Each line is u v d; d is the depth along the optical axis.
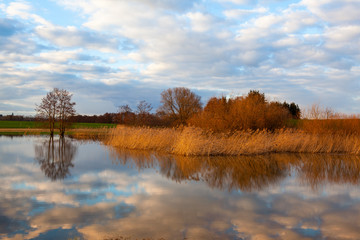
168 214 6.87
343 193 9.15
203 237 5.53
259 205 7.73
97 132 42.72
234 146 18.52
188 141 18.19
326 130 22.67
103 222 6.29
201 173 12.28
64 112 35.97
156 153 18.95
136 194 8.70
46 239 5.38
